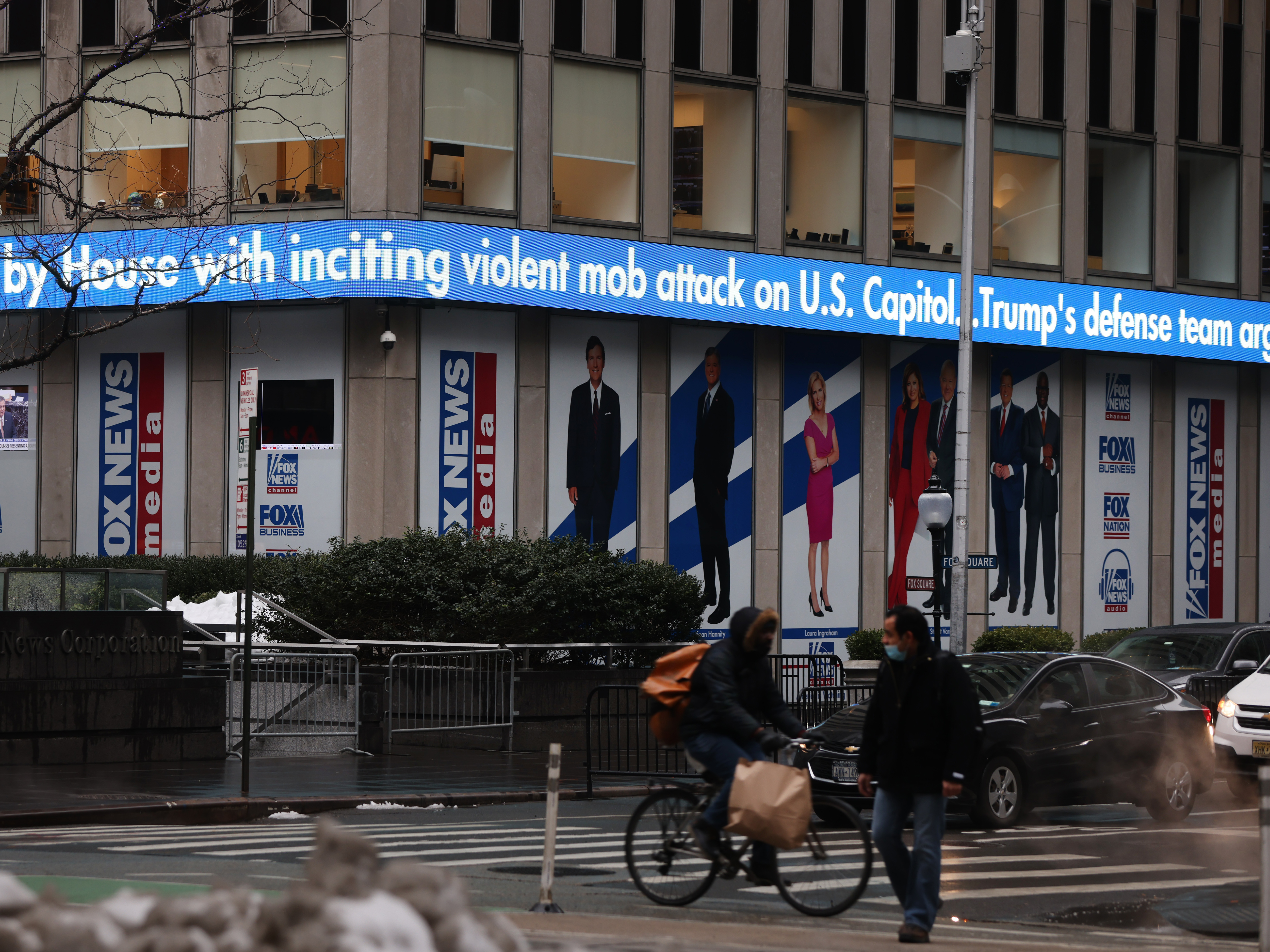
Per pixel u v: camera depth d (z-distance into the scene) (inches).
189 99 1400.1
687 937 405.4
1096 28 1707.7
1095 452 1715.1
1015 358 1668.3
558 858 606.9
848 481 1574.8
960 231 1621.6
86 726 900.0
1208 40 1780.3
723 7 1509.6
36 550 1441.9
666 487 1482.5
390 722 1032.8
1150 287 1736.0
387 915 178.7
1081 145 1694.1
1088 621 1700.3
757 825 451.5
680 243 1483.8
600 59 1451.8
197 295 914.1
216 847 618.5
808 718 1008.2
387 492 1366.9
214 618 1227.9
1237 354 1779.0
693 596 1277.1
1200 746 797.2
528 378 1424.7
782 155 1531.7
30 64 1429.6
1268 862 390.6
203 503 1406.3
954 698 432.5
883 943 420.8
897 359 1606.8
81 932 180.9
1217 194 1786.4
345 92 1369.3
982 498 1641.2
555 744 476.1
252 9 924.6
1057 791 746.8
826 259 1550.2
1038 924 484.1
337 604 1191.6
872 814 732.7
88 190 1414.9
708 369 1509.6
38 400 1444.4
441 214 1376.7
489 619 1170.0
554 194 1429.6
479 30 1398.9
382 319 1373.0
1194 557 1775.3
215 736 950.4
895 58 1595.7
